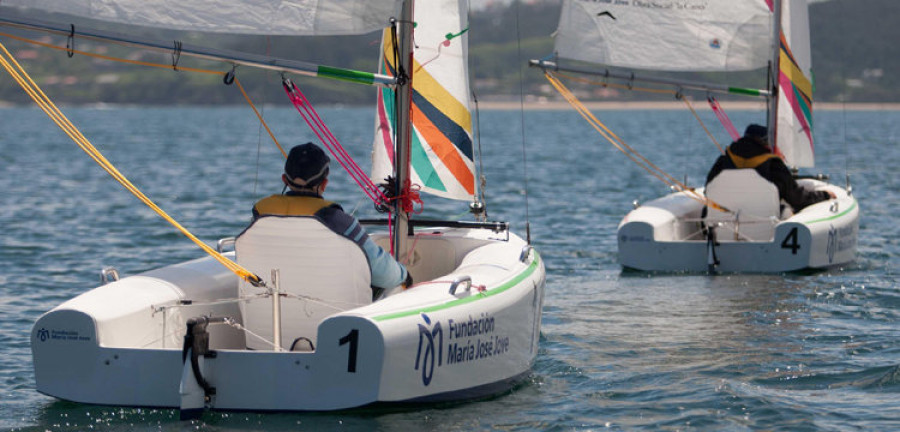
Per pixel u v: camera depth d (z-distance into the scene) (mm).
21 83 17125
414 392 18188
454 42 24984
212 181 85375
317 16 18188
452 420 19031
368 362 17453
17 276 37906
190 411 17734
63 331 18312
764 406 20203
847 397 20984
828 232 37594
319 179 19281
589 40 41500
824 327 28156
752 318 29547
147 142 173250
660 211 40219
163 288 19969
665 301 32375
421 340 18016
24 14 16516
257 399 17906
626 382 22266
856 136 195000
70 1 16766
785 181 38469
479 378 19906
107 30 17078
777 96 45500
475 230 25531
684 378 22594
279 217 18844
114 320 18484
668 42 42656
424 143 25219
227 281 21578
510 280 21359
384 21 18672
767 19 43656
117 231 51219
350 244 18859
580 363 24125
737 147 38125
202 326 17875
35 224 53812
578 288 35156
